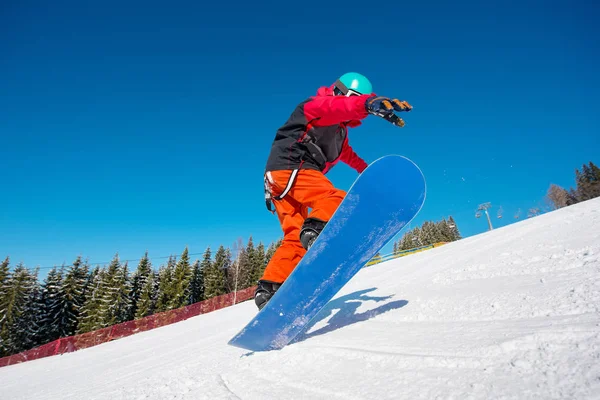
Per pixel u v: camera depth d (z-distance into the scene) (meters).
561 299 1.27
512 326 1.09
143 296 30.25
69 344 17.31
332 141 2.12
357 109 1.71
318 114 1.92
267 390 1.05
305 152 2.04
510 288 1.78
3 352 24.42
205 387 1.25
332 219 1.65
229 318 8.80
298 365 1.24
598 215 4.77
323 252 1.66
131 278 32.97
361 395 0.85
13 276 26.48
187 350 3.42
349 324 1.82
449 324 1.35
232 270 37.84
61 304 28.17
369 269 10.11
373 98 1.63
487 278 2.43
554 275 1.84
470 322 1.31
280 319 1.65
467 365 0.86
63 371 5.72
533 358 0.78
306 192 1.96
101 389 2.00
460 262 4.02
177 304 30.70
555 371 0.69
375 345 1.25
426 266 5.29
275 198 2.12
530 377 0.70
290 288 1.64
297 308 1.64
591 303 1.12
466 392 0.72
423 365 0.94
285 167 2.01
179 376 1.60
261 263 38.41
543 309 1.21
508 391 0.67
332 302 3.13
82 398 1.73
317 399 0.89
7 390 4.66
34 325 26.09
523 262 2.65
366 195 1.68
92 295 28.62
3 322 24.92
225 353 2.07
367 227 1.70
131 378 2.17
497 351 0.88
